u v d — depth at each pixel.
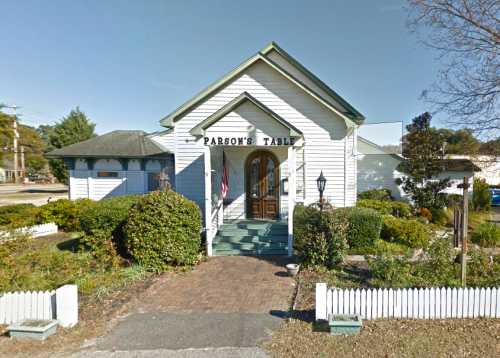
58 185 52.66
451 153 20.92
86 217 8.86
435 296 4.98
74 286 5.02
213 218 10.14
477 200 18.59
